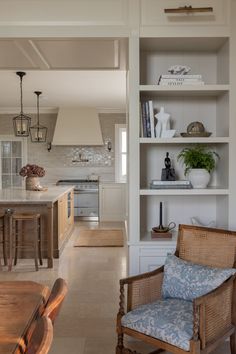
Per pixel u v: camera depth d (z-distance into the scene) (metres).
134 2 2.61
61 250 5.14
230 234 2.23
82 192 8.05
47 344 0.90
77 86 6.02
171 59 2.97
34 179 5.84
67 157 8.55
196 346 1.75
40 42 2.71
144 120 2.73
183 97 2.98
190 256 2.34
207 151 3.01
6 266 4.55
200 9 2.54
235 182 2.67
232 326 2.10
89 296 3.44
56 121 8.24
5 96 6.88
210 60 2.98
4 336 1.19
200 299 1.78
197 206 3.03
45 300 1.58
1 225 4.68
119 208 8.04
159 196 3.03
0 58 3.12
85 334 2.68
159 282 2.29
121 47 2.84
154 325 1.90
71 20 2.60
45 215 4.83
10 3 2.60
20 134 5.64
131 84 2.64
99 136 8.12
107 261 4.70
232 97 2.64
